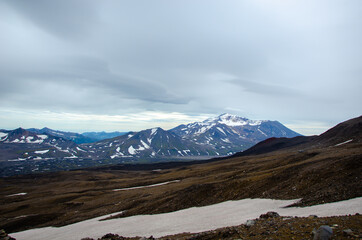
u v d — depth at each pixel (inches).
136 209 2476.6
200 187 2554.1
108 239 1200.2
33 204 4202.8
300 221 821.9
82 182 6820.9
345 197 1280.8
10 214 3710.6
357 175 1534.2
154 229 1600.6
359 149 2691.9
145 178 6382.9
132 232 1621.6
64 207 3791.8
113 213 2662.4
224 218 1534.2
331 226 682.2
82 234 1841.8
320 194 1464.1
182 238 924.0
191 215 1843.0
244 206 1761.8
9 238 1269.7
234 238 763.4
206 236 864.3
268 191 1967.3
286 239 641.0
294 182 1900.8
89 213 2962.6
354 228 629.9
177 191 2706.7
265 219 982.4
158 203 2468.0
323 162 2182.6
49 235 2110.0
